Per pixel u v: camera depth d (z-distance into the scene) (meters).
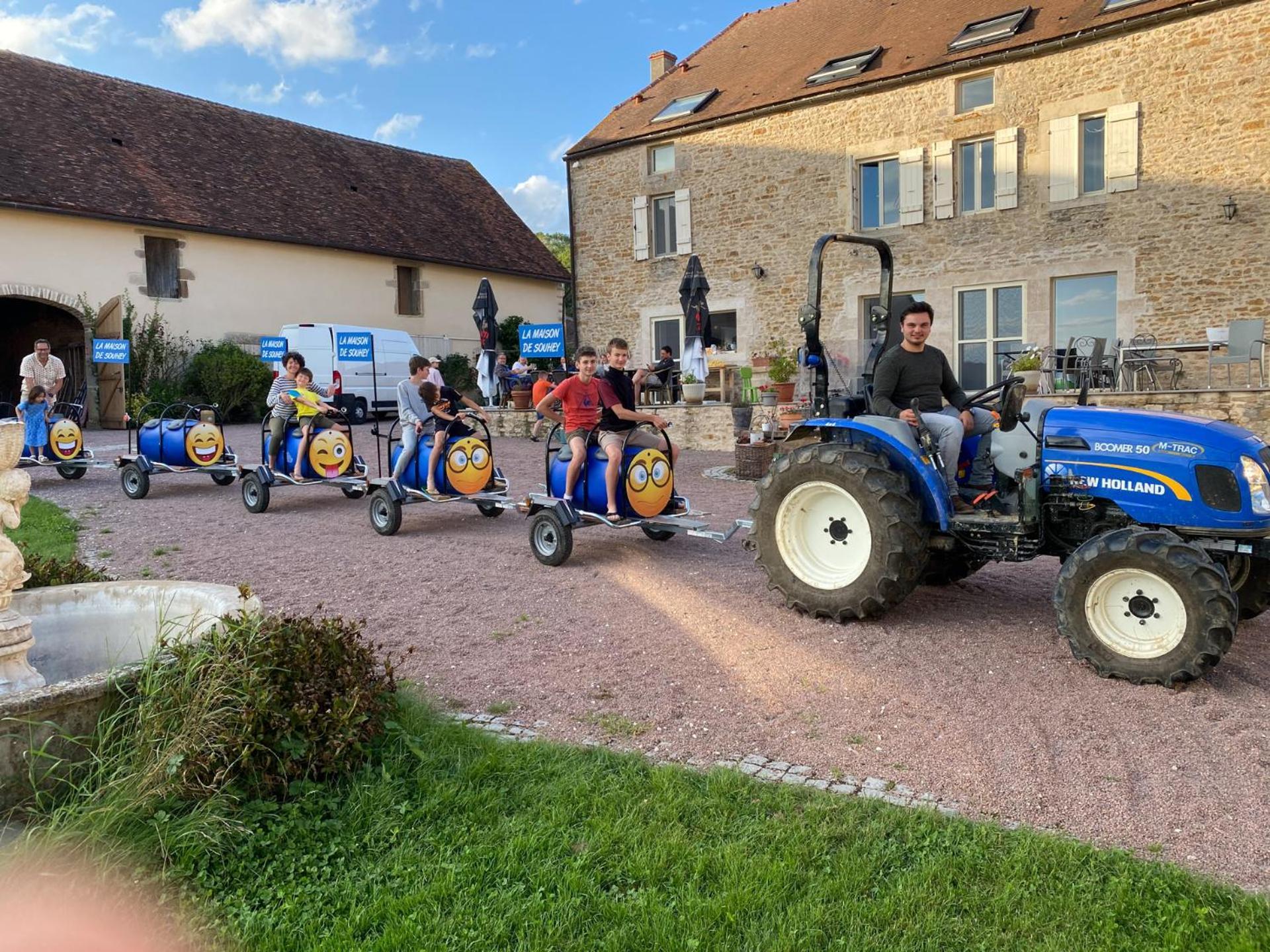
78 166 18.56
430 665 4.51
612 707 3.93
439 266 24.70
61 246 17.72
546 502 6.69
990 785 3.14
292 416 9.44
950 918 2.34
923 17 17.38
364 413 19.92
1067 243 14.49
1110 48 13.90
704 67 20.44
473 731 3.56
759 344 17.73
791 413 10.90
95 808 2.67
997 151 14.98
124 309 18.48
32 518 8.56
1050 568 6.44
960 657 4.48
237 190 21.27
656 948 2.23
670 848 2.68
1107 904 2.38
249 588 3.67
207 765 2.85
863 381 5.74
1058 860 2.59
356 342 10.21
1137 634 4.10
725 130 17.83
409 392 8.11
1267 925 2.27
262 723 2.99
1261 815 2.90
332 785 3.10
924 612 5.29
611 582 6.11
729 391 16.75
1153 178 13.70
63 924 2.28
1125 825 2.87
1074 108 14.25
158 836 2.63
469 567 6.65
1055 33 14.42
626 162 19.23
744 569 6.49
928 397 5.28
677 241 18.64
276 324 21.17
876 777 3.22
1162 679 3.98
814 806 2.93
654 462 6.75
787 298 17.33
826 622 5.12
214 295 20.06
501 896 2.46
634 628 5.06
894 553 4.84
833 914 2.36
